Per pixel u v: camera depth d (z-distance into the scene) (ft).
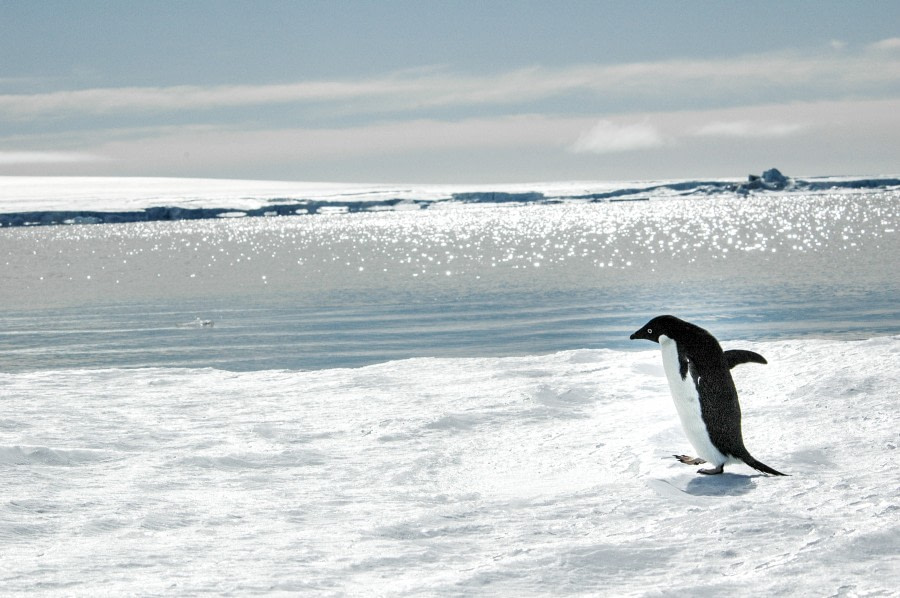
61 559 25.39
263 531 29.19
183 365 116.98
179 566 24.89
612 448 42.04
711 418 35.81
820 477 33.91
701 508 30.66
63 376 71.26
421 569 24.75
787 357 62.18
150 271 338.75
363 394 59.93
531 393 55.88
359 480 37.78
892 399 46.80
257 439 46.42
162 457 41.29
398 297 210.79
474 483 37.32
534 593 22.45
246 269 335.26
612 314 160.15
